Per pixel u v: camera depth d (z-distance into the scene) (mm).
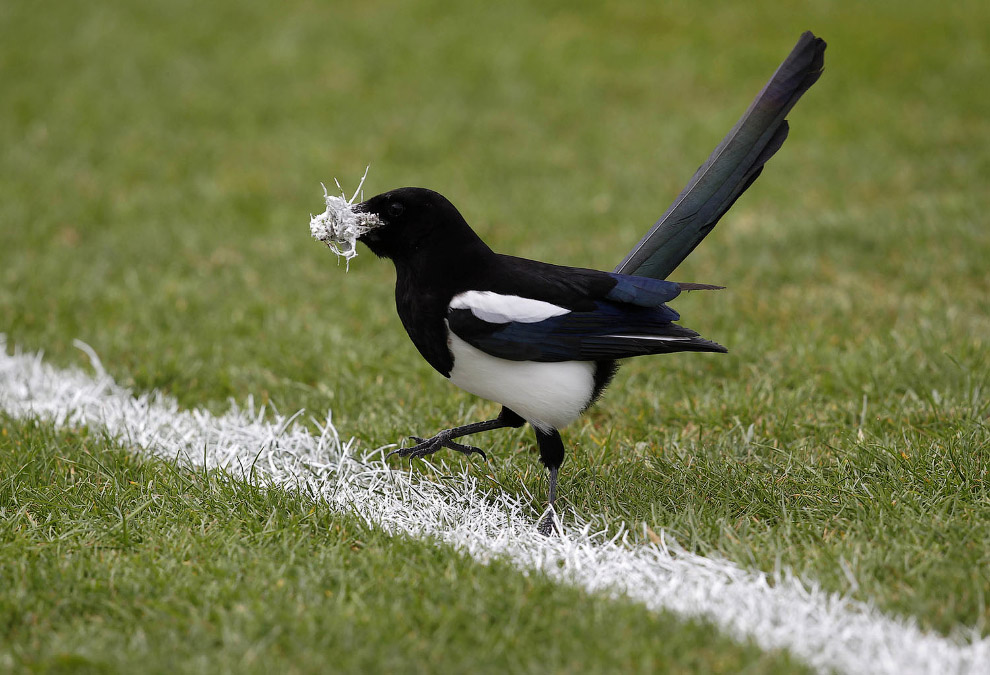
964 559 6844
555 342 7586
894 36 27000
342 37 28625
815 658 5906
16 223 16906
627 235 16453
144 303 13727
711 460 8820
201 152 21094
